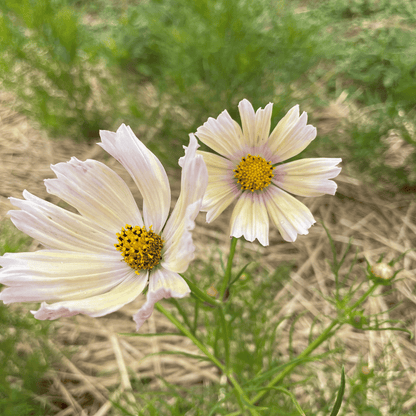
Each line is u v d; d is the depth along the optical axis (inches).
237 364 9.9
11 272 5.8
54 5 16.3
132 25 18.9
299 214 7.7
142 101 18.7
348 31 23.1
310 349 8.8
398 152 17.8
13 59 15.9
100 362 12.2
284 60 16.4
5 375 9.9
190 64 16.1
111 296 6.1
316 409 10.9
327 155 17.2
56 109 17.4
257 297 10.8
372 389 10.2
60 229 6.5
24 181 16.8
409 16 22.8
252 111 7.7
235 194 8.0
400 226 15.8
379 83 19.7
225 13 15.0
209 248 15.1
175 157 16.9
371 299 13.7
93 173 6.8
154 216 6.9
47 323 11.3
